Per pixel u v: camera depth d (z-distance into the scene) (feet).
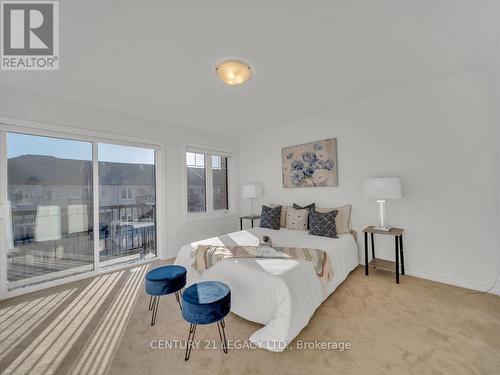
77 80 7.67
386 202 9.53
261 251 7.14
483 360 4.67
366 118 10.09
